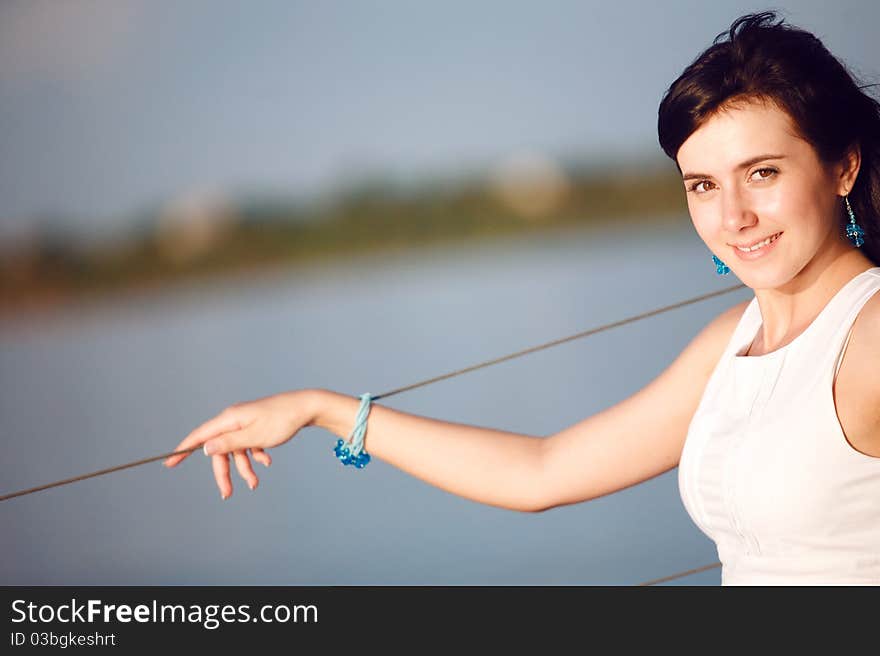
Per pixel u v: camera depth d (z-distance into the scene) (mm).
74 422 14672
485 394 12102
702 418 2986
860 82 2865
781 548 2744
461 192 35656
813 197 2682
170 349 20656
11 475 12250
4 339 27578
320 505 9352
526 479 3277
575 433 3291
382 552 8125
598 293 19266
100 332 26766
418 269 33062
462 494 3330
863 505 2643
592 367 12469
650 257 25172
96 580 8250
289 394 3334
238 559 8367
